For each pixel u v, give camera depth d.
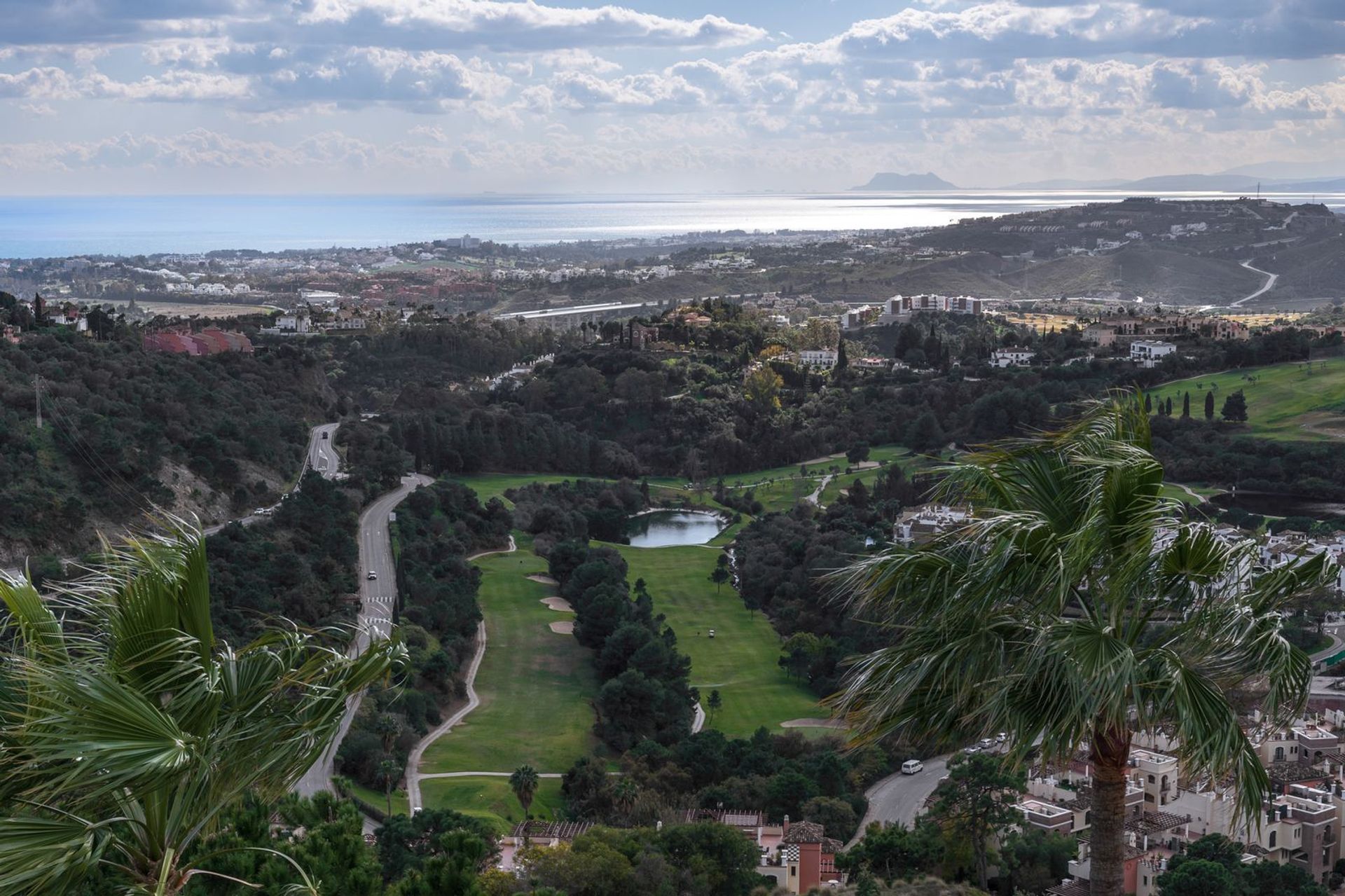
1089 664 10.20
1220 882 35.88
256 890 14.92
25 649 10.12
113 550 10.68
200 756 9.82
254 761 10.61
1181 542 10.76
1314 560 11.18
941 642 11.26
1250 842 42.25
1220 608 10.95
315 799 20.17
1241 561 11.06
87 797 9.36
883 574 11.52
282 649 11.16
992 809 41.84
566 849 38.94
